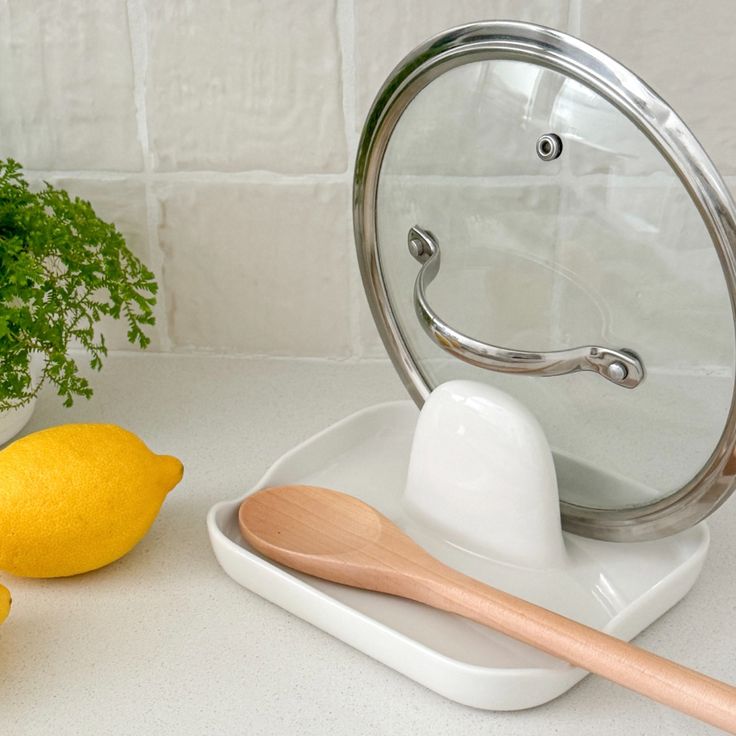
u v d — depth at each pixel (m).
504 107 0.47
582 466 0.51
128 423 0.71
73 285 0.65
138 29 0.71
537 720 0.44
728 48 0.66
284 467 0.59
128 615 0.51
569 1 0.67
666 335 0.44
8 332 0.58
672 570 0.52
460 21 0.68
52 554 0.51
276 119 0.73
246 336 0.81
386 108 0.52
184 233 0.77
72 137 0.75
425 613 0.49
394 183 0.54
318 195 0.75
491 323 0.51
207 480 0.63
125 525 0.51
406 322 0.58
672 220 0.42
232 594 0.53
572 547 0.54
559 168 0.45
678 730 0.43
